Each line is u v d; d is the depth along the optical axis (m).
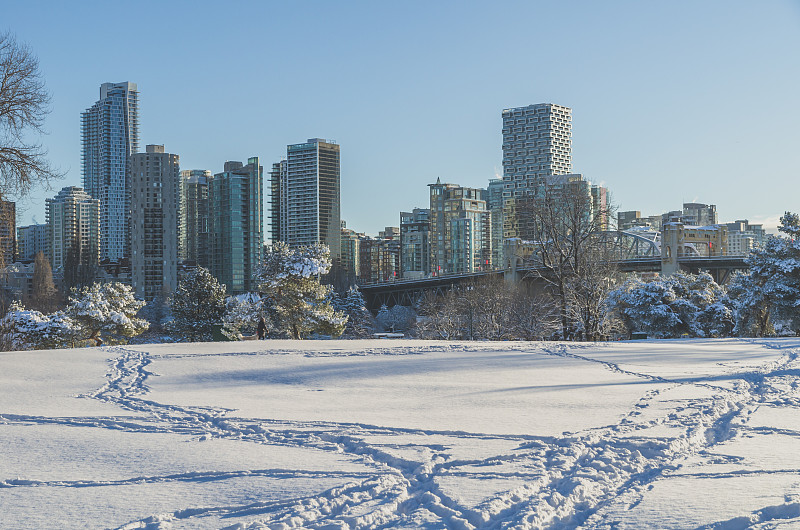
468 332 71.75
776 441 11.23
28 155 29.47
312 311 58.19
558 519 7.66
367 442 11.45
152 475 9.60
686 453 10.54
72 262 163.62
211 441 11.92
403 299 134.50
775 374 20.31
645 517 7.56
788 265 57.03
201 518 7.75
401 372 21.95
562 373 21.23
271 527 7.36
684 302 60.84
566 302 48.56
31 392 18.41
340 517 7.70
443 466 9.88
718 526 7.21
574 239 47.66
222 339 67.50
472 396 16.58
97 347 31.44
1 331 49.06
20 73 29.36
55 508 8.09
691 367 22.56
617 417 13.35
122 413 14.93
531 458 10.18
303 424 13.23
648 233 180.00
